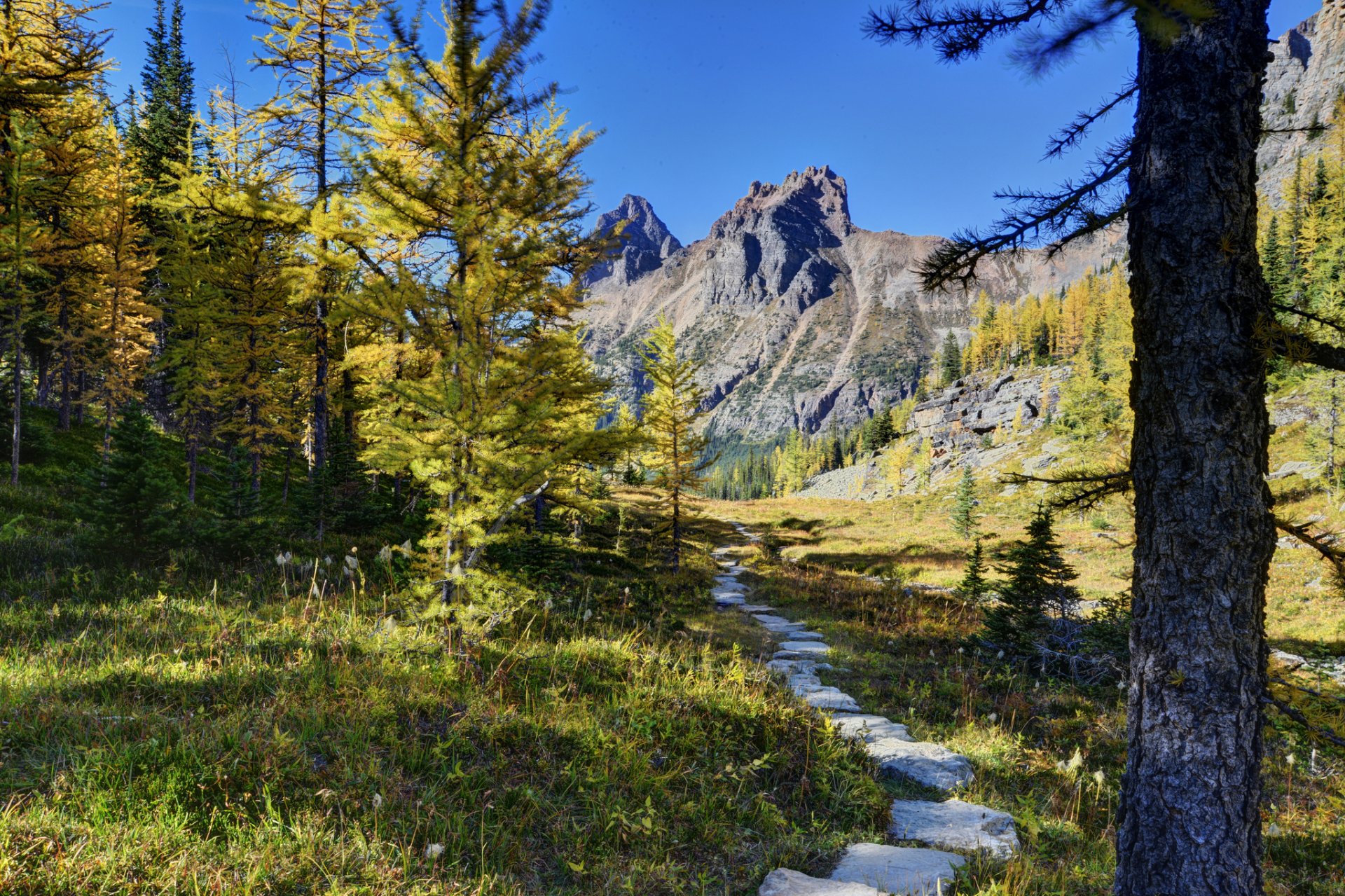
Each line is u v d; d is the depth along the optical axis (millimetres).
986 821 5934
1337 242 52250
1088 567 27812
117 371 26484
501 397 7203
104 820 3594
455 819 4418
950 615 17484
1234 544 3576
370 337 11922
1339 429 34250
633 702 6820
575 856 4449
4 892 2912
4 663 5984
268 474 28734
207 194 14180
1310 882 5465
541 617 10164
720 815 5277
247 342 20125
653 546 25219
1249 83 3660
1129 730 3947
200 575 10000
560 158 10336
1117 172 4230
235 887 3275
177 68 39531
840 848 5227
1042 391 93000
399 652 7000
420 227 8297
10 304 19297
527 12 6707
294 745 4805
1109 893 4633
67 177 20031
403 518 16812
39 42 18922
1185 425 3658
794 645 14008
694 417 23375
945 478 88688
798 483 140875
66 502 15562
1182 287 3680
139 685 5664
